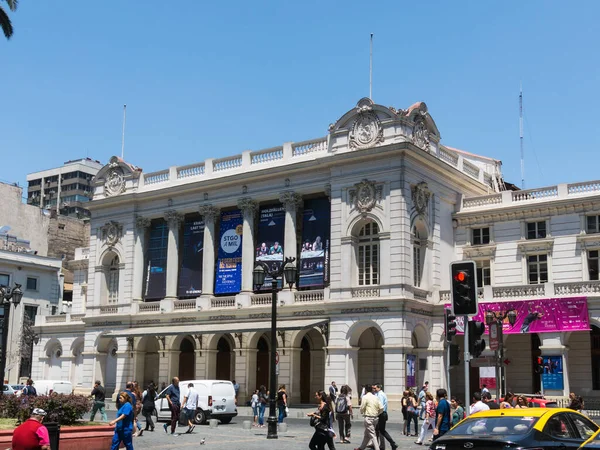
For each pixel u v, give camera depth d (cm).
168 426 3916
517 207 5391
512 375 5228
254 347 5644
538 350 5147
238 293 5816
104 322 6531
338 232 5262
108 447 2527
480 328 2147
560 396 4638
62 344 7425
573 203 5169
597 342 4931
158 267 6344
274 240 5725
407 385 4841
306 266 5497
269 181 5753
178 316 6050
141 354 6300
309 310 5347
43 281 8769
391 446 2798
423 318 5144
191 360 6169
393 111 5128
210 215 6072
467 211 5647
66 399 2669
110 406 5528
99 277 6669
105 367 6588
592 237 5066
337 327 5153
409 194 5100
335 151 5397
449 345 2314
